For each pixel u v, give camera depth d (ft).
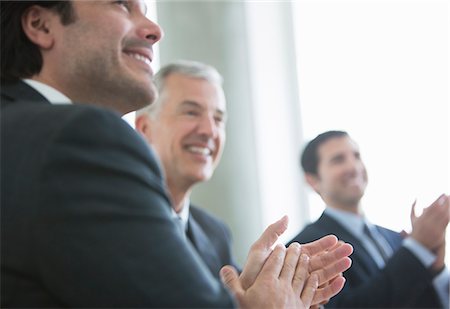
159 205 3.41
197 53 17.19
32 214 3.21
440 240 9.19
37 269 3.22
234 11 17.80
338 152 10.68
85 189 3.24
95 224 3.19
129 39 4.50
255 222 17.01
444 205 9.26
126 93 4.52
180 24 17.12
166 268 3.21
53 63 4.44
